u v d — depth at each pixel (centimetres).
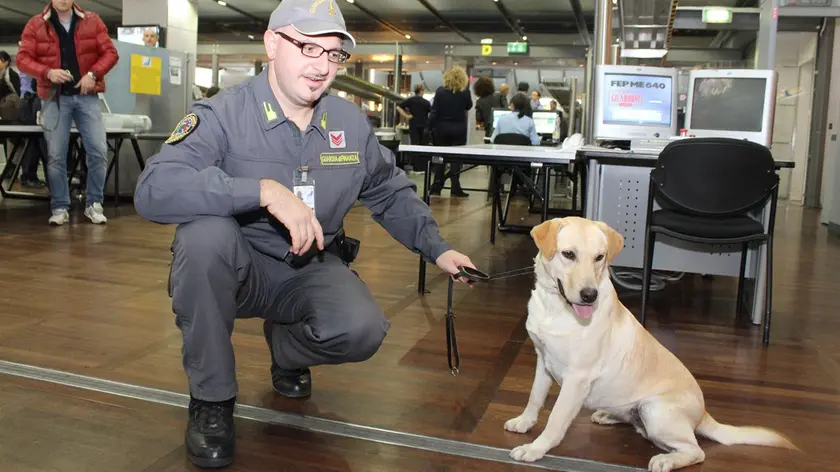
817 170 972
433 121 915
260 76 173
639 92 421
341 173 176
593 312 167
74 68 504
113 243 458
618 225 361
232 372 164
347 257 193
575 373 169
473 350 266
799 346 289
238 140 166
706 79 405
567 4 1348
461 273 180
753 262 332
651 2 471
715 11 728
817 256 531
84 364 229
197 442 161
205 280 156
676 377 178
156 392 206
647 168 353
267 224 175
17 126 546
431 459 171
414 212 192
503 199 907
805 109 1033
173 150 157
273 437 179
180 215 154
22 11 1622
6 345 245
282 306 179
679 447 170
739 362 264
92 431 179
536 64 1705
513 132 852
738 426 200
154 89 699
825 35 951
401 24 1628
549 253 167
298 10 159
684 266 354
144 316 290
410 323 302
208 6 1480
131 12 975
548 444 171
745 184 285
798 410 216
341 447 176
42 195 664
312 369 235
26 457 163
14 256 402
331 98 180
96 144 528
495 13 1461
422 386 224
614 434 193
